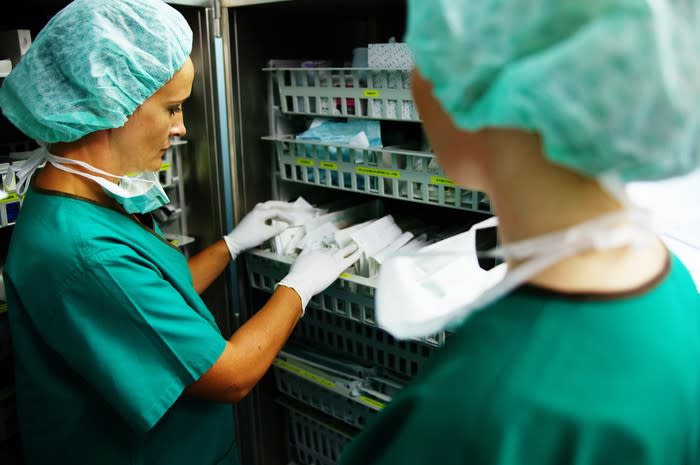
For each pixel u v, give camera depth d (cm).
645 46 37
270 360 108
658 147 40
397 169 121
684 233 104
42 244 91
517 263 47
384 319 63
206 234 147
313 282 116
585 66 38
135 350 92
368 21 160
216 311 155
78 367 93
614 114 38
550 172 43
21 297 93
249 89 139
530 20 41
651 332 43
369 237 126
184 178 146
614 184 42
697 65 39
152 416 92
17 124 95
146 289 92
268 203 143
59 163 96
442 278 88
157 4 95
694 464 48
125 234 99
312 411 168
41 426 104
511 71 42
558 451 41
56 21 91
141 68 93
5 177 107
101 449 103
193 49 131
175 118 107
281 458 183
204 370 96
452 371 46
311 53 154
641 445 40
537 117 39
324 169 135
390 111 116
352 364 149
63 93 91
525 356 43
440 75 47
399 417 51
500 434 41
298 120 151
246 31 134
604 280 44
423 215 164
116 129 98
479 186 51
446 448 44
